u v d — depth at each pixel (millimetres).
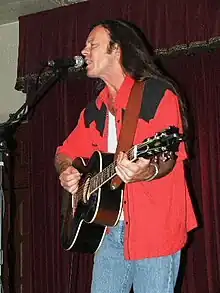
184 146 1687
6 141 2592
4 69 4027
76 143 2090
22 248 3848
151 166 1562
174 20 3191
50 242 3701
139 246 1685
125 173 1544
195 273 3199
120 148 1746
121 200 1793
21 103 3943
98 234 1887
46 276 3682
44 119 3797
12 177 3855
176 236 1695
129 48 1856
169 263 1692
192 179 3264
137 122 1747
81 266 3572
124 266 1821
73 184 2018
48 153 3766
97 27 1915
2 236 2637
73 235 1993
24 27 3705
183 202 1721
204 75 3275
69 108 3725
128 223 1715
